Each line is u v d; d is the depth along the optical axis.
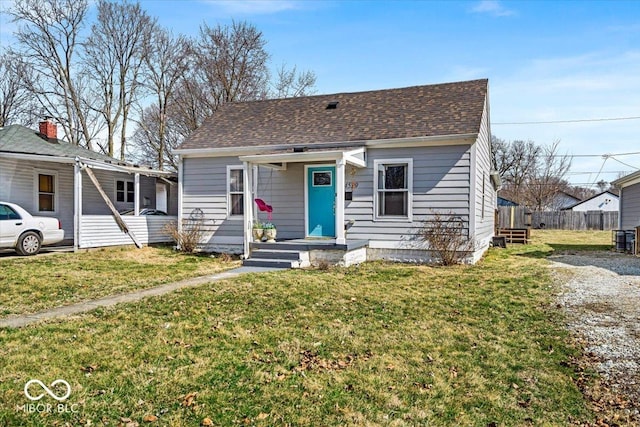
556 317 6.40
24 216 12.25
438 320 6.28
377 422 3.47
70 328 5.52
